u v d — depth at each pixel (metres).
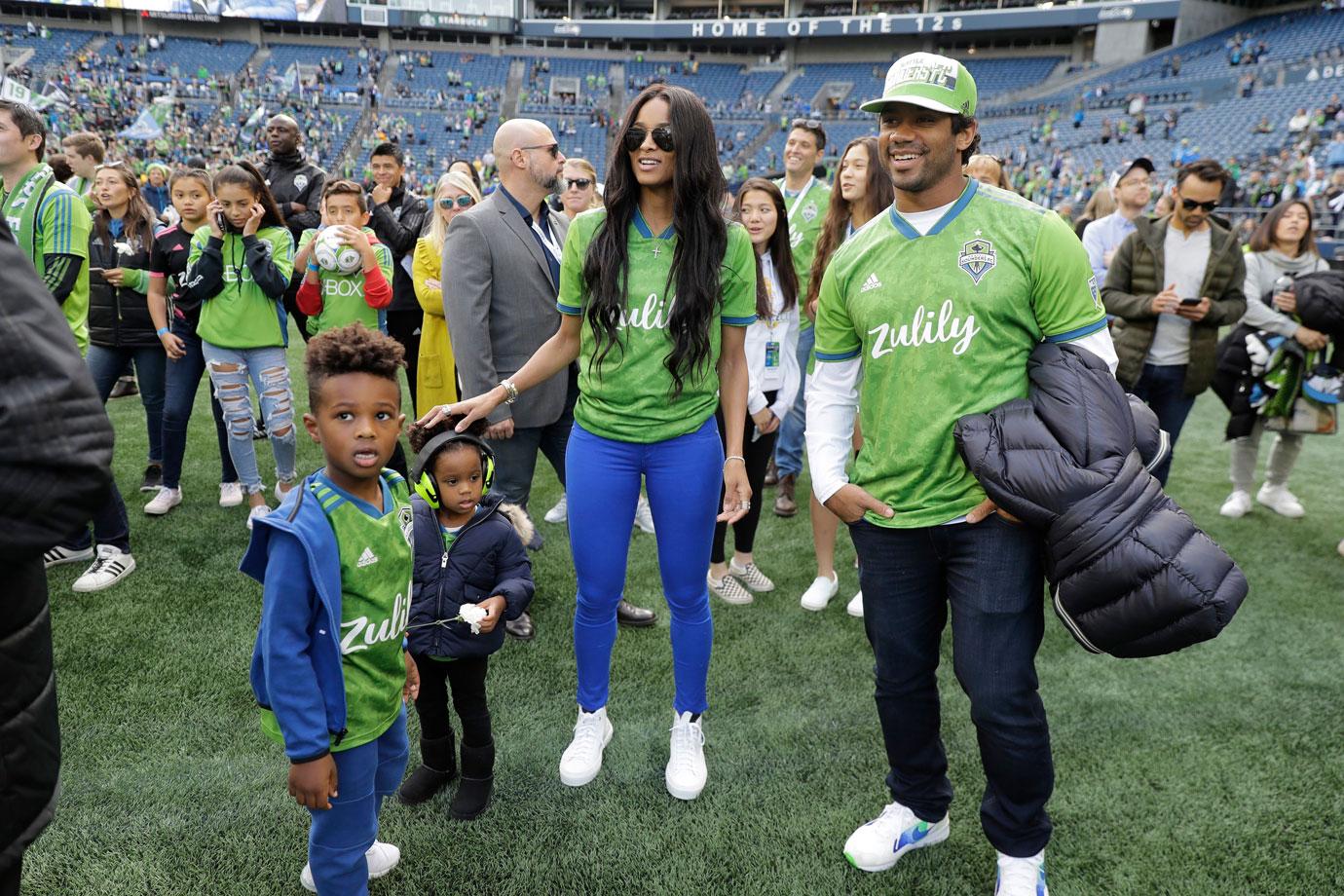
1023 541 1.76
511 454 3.12
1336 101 23.28
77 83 33.03
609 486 2.27
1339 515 4.64
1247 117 25.80
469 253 2.91
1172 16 31.98
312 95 36.16
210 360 3.86
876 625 1.97
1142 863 2.08
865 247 1.88
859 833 2.09
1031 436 1.67
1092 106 30.80
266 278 3.71
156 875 2.00
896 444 1.84
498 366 3.04
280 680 1.53
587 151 35.09
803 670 3.00
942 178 1.75
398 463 4.13
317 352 1.53
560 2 42.59
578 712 2.72
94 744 2.47
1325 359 4.19
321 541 1.55
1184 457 5.81
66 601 3.33
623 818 2.24
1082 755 2.51
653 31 39.53
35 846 2.07
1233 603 1.55
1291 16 31.16
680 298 2.09
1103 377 1.72
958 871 2.06
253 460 4.04
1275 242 4.23
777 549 4.17
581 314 2.29
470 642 2.14
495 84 39.97
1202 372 3.94
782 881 2.02
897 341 1.81
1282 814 2.25
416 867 2.05
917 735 2.02
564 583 3.65
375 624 1.67
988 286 1.73
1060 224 1.73
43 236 3.16
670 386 2.19
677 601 2.37
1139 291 3.96
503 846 2.12
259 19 39.12
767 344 3.32
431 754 2.29
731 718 2.70
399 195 4.83
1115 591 1.59
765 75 40.31
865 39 39.53
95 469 1.00
